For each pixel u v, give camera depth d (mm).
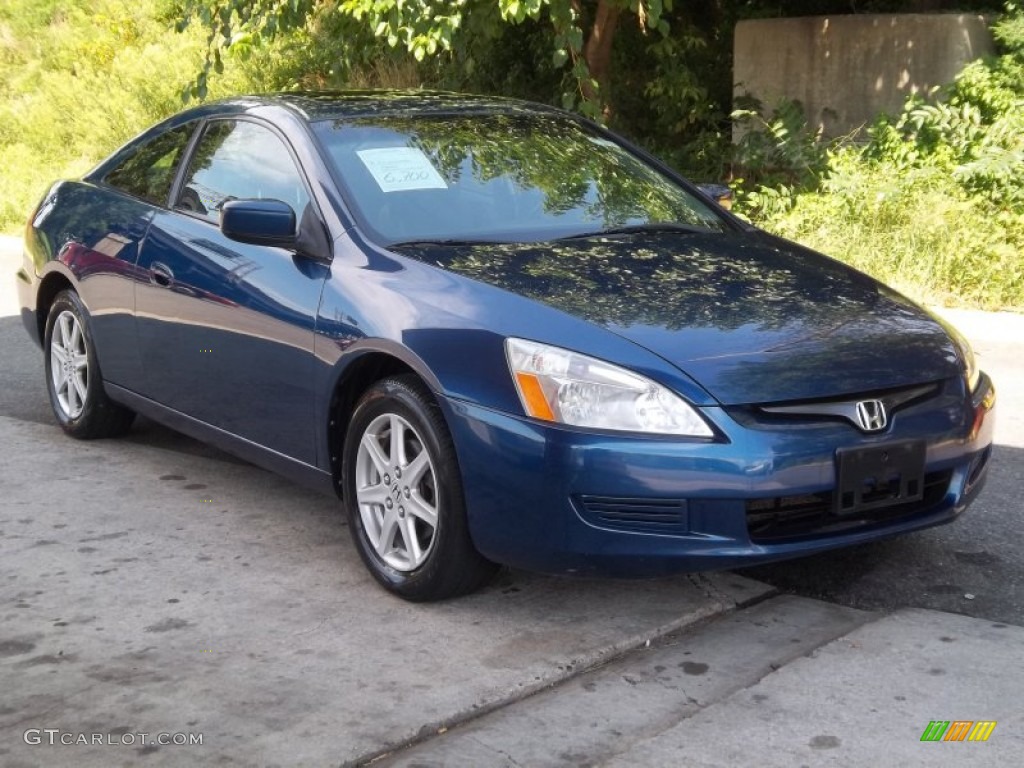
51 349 6105
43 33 19453
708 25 14070
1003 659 3705
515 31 12914
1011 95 10898
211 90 15336
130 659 3752
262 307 4613
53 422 6398
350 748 3227
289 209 4480
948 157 10727
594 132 5520
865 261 9602
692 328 3904
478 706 3449
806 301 4211
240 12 10539
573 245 4516
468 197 4746
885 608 4148
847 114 12125
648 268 4344
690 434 3645
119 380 5617
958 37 11570
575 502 3709
